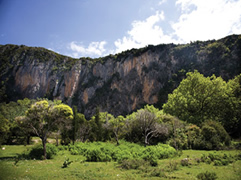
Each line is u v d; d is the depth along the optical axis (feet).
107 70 461.78
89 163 39.63
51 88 489.26
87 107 431.02
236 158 37.60
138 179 24.26
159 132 71.61
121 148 57.98
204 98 88.33
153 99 354.54
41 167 34.81
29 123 50.14
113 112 393.50
